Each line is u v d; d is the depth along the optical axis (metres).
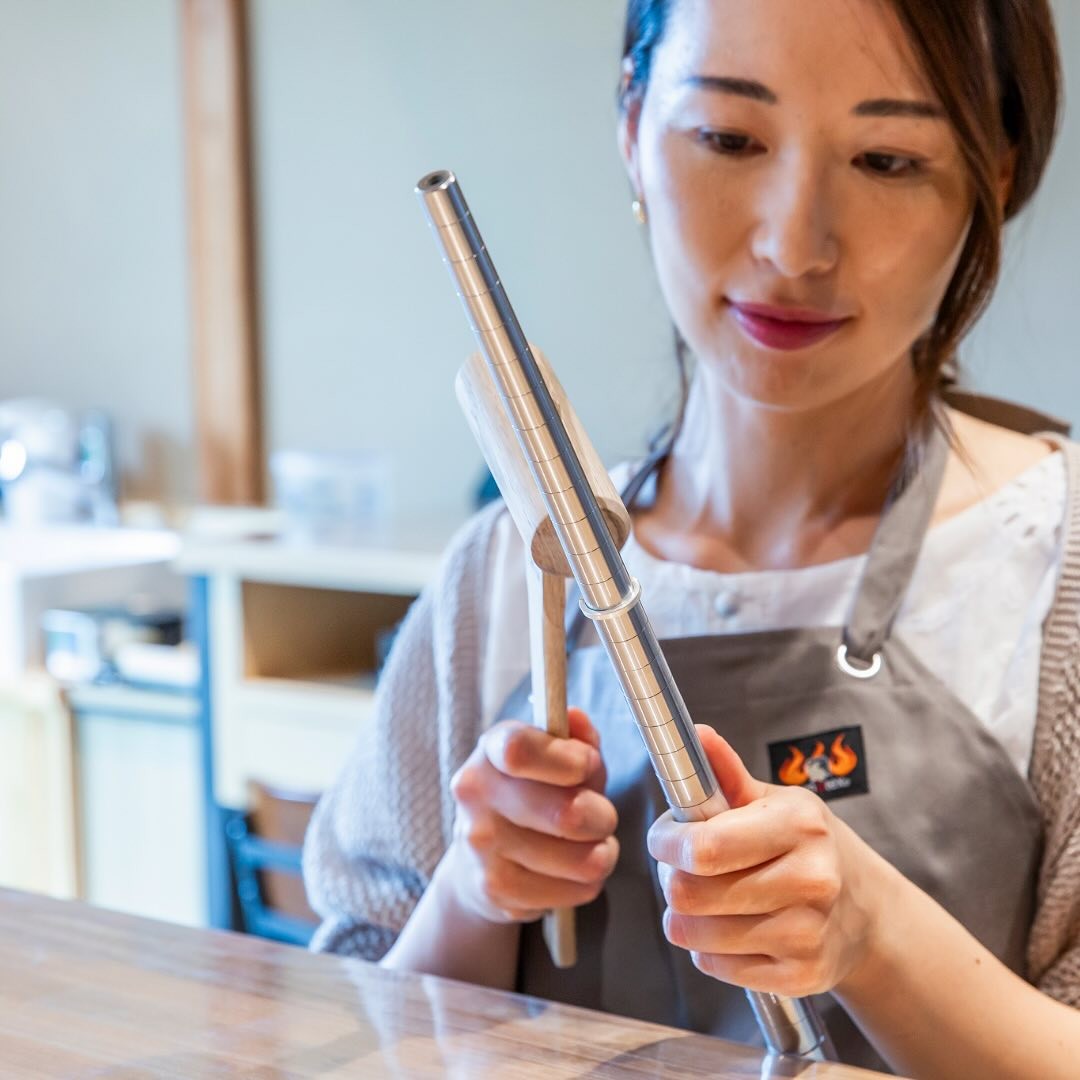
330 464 2.55
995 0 0.79
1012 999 0.73
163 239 3.18
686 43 0.77
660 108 0.79
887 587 0.85
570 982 0.89
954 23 0.73
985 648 0.84
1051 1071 0.71
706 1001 0.85
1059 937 0.82
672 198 0.79
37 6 3.28
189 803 2.43
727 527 0.92
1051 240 2.27
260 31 2.97
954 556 0.86
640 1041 0.61
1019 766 0.83
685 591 0.90
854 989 0.71
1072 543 0.84
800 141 0.74
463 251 0.47
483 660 0.99
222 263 3.03
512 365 0.48
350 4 2.86
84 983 0.67
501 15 2.71
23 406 3.25
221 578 2.17
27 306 3.39
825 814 0.63
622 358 2.64
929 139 0.75
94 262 3.28
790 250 0.74
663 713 0.56
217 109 2.99
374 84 2.85
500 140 2.73
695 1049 0.60
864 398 0.87
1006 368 2.31
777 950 0.61
